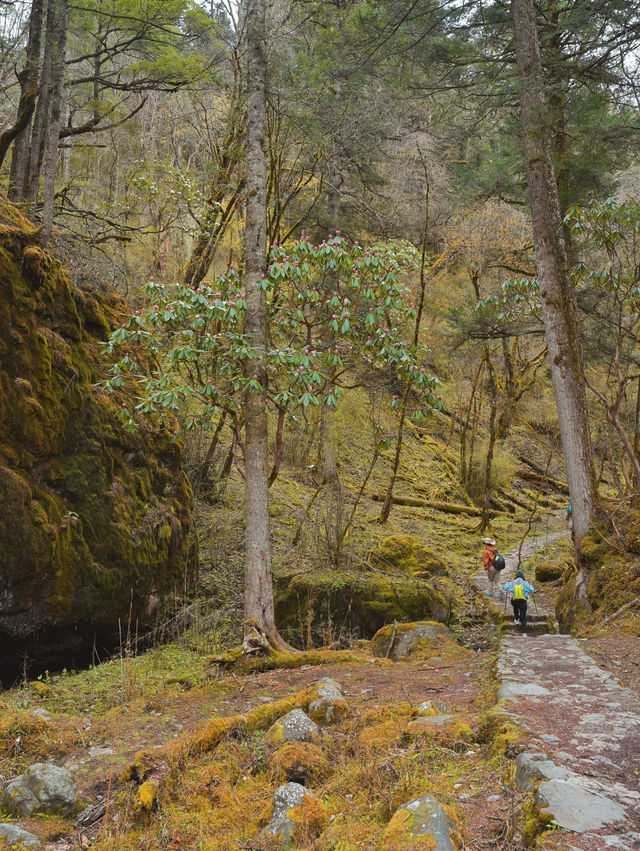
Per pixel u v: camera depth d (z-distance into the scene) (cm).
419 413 1023
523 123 1247
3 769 485
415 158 2245
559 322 1184
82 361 938
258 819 398
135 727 593
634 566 985
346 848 326
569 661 682
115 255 1364
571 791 328
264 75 1026
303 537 1404
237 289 984
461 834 318
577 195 1506
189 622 1091
